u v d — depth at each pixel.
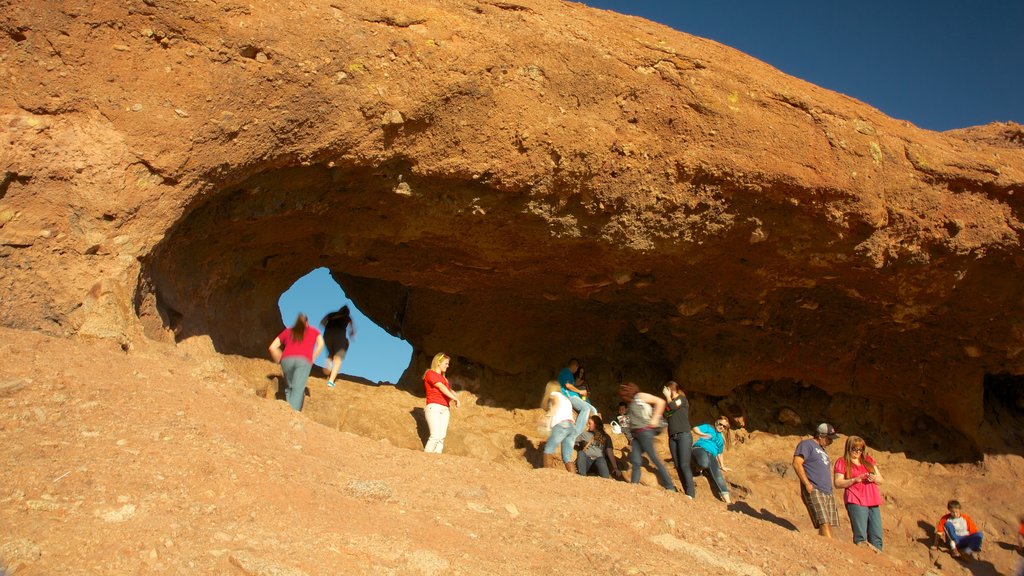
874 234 9.71
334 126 7.66
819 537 7.50
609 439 10.29
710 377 12.00
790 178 9.08
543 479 7.14
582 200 8.94
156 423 5.51
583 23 9.40
